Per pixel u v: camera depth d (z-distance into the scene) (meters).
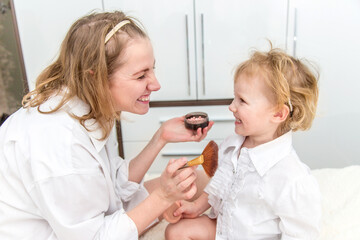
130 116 1.98
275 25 1.79
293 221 0.86
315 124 1.93
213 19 1.80
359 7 1.71
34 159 0.74
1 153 0.80
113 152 1.07
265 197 0.89
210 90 1.93
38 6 1.84
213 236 1.03
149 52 0.85
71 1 1.83
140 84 0.86
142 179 1.16
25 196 0.78
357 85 1.84
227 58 1.86
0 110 1.96
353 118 1.90
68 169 0.75
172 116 1.96
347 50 1.79
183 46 1.86
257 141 0.97
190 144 2.00
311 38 1.79
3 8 1.83
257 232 0.92
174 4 1.80
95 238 0.80
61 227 0.76
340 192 1.27
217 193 1.02
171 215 1.04
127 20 0.87
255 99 0.89
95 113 0.85
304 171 0.87
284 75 0.89
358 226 1.08
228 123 1.95
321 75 1.84
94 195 0.81
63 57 0.87
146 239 1.15
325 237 1.05
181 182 0.81
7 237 0.79
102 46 0.79
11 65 1.92
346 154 1.97
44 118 0.80
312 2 1.73
